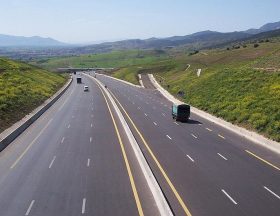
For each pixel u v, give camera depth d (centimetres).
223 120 5975
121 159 3816
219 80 8888
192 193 2866
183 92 9575
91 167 3531
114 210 2528
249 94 6938
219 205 2628
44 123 6006
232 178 3238
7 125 5322
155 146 4438
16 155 3991
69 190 2917
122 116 6350
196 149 4291
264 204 2653
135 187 2972
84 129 5494
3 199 2742
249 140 4800
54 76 15562
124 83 15650
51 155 3988
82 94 11112
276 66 8238
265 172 3422
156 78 15250
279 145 4303
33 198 2758
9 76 10662
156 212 2492
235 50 15500
